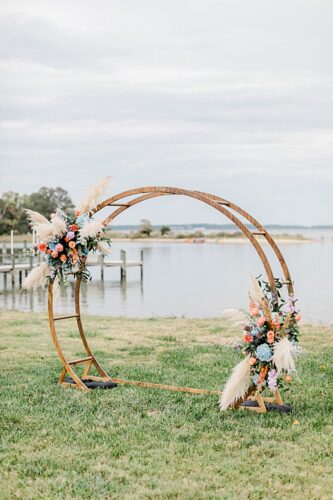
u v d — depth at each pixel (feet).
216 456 16.94
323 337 37.63
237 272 123.44
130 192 23.76
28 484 15.19
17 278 118.62
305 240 343.26
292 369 19.76
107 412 20.98
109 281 107.55
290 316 20.79
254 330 20.40
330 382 25.62
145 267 140.97
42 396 22.94
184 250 230.48
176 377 26.45
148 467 16.16
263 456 17.01
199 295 84.43
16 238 303.48
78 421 19.89
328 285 95.96
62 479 15.38
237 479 15.49
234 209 21.98
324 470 16.05
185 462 16.60
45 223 24.34
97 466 16.21
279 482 15.31
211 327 42.50
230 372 27.43
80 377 25.98
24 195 324.19
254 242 21.12
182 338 37.42
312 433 18.86
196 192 22.20
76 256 23.89
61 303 75.66
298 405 21.95
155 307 71.46
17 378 26.04
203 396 22.89
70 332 39.45
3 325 43.16
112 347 34.12
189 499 14.29
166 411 21.04
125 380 24.93
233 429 19.26
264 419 20.07
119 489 14.83
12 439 18.37
